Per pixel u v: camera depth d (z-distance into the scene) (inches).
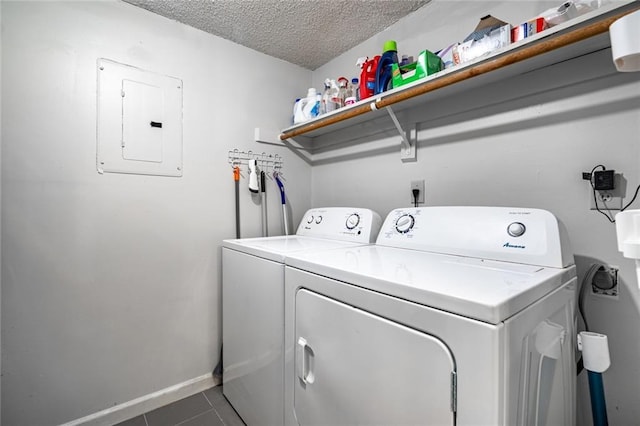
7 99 51.9
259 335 54.7
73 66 57.6
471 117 57.7
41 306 55.3
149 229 66.7
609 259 42.7
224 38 77.6
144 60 65.6
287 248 56.1
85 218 59.3
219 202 76.9
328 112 73.1
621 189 41.6
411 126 67.3
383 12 67.8
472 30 57.6
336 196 88.1
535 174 49.6
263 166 85.3
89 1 59.2
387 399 31.4
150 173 66.6
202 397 70.7
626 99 41.1
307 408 42.5
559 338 35.1
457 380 25.9
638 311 40.8
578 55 44.1
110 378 62.3
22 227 53.6
